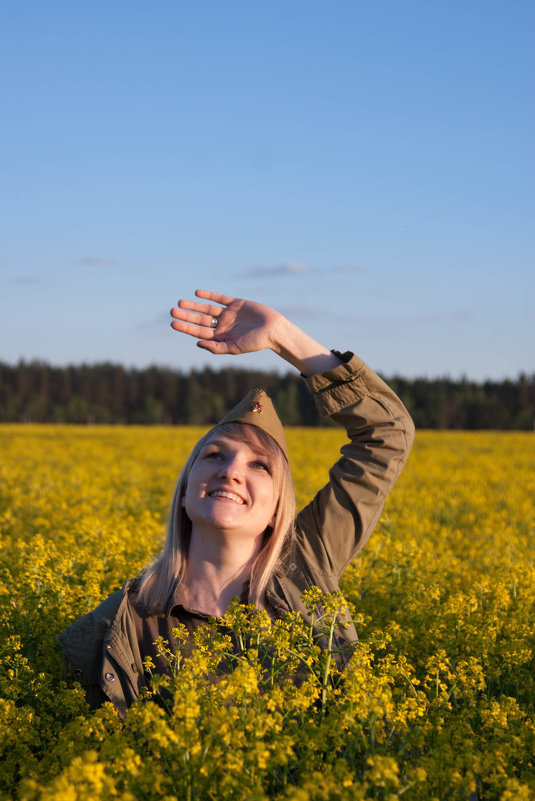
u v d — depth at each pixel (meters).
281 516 3.52
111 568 6.23
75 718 3.14
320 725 2.79
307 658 2.99
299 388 100.94
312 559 3.62
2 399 105.06
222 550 3.47
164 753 2.59
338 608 3.12
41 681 3.67
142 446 33.59
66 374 107.44
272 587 3.50
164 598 3.41
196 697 2.53
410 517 11.38
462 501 15.45
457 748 2.96
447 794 2.63
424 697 3.07
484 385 97.06
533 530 11.41
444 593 5.95
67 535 8.18
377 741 2.86
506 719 3.14
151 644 3.38
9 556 7.34
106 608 3.46
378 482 3.68
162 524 11.16
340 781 2.39
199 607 3.47
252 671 2.57
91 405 104.50
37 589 5.17
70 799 2.04
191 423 99.50
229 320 3.63
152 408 101.75
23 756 3.03
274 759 2.43
